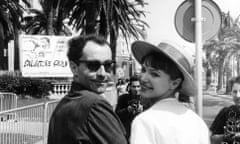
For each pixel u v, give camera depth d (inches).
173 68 67.5
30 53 819.4
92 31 760.3
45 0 834.8
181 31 167.9
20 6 1158.3
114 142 69.6
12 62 1765.5
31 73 816.9
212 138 130.5
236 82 134.5
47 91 933.2
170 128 61.6
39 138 274.2
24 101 774.5
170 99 67.7
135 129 62.2
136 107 163.8
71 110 72.9
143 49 70.5
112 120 71.7
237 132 127.1
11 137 234.5
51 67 824.9
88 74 79.7
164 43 69.3
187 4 167.2
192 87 68.1
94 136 69.8
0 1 1051.3
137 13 973.8
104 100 74.3
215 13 165.8
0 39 1177.4
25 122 252.5
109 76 83.1
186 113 66.6
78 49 80.9
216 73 2418.8
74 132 70.7
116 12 818.8
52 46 824.3
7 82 893.2
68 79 1035.3
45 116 283.9
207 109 698.8
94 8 751.1
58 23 924.0
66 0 805.9
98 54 80.2
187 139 62.2
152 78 68.1
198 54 157.9
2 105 418.6
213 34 165.9
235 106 132.6
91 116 70.7
